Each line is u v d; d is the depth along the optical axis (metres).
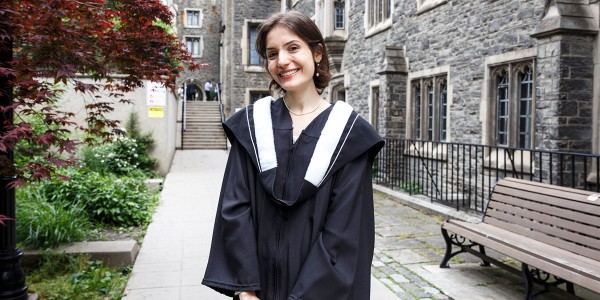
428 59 8.55
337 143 1.43
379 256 4.52
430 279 3.85
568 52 5.11
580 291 3.65
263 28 1.54
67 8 2.96
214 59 29.83
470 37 7.29
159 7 3.73
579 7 5.13
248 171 1.50
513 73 6.42
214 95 27.34
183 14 29.48
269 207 1.44
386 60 9.27
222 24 27.44
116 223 5.53
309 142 1.45
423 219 6.16
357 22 11.75
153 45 3.91
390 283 3.78
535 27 5.90
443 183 8.11
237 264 1.40
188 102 19.50
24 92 2.87
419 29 8.82
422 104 8.84
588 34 5.13
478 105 7.12
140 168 9.23
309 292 1.32
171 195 7.61
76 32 2.99
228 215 1.44
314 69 1.57
